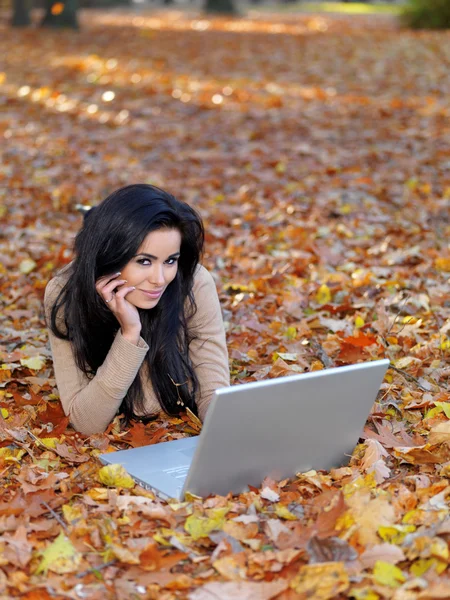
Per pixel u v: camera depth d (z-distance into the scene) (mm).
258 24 25656
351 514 2697
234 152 9266
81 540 2664
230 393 2672
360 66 15398
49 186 7836
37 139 9594
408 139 9586
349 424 3105
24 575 2490
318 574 2389
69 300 3438
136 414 3623
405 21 22703
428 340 4469
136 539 2658
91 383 3396
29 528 2734
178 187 7961
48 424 3584
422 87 13008
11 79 13695
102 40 19750
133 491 2994
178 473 3074
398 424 3553
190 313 3574
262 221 6828
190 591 2447
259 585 2408
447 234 6469
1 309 5121
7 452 3309
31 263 5801
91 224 3293
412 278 5441
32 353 4352
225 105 11797
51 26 22016
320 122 10617
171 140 9781
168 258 3281
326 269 5613
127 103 11922
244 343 4457
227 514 2822
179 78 14016
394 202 7242
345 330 4547
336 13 33312
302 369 4074
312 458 3102
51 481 3004
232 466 2895
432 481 3080
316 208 7082
